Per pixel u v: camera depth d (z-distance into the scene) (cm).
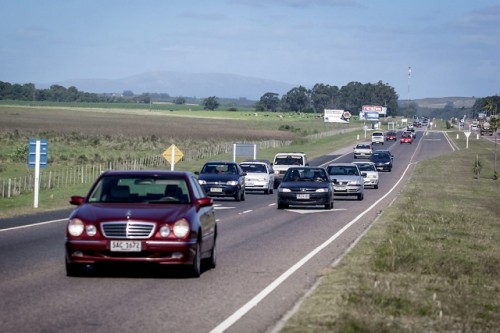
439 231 3941
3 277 2317
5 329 1617
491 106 12212
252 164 7488
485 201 6869
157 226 2253
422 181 9162
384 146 18488
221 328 1655
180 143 16275
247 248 3180
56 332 1599
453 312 1877
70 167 9131
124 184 2480
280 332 1594
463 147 18075
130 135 18288
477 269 2662
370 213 5103
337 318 1719
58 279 2286
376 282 2202
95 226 2253
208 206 2539
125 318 1752
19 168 8862
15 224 4012
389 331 1619
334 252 3048
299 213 5084
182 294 2080
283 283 2286
